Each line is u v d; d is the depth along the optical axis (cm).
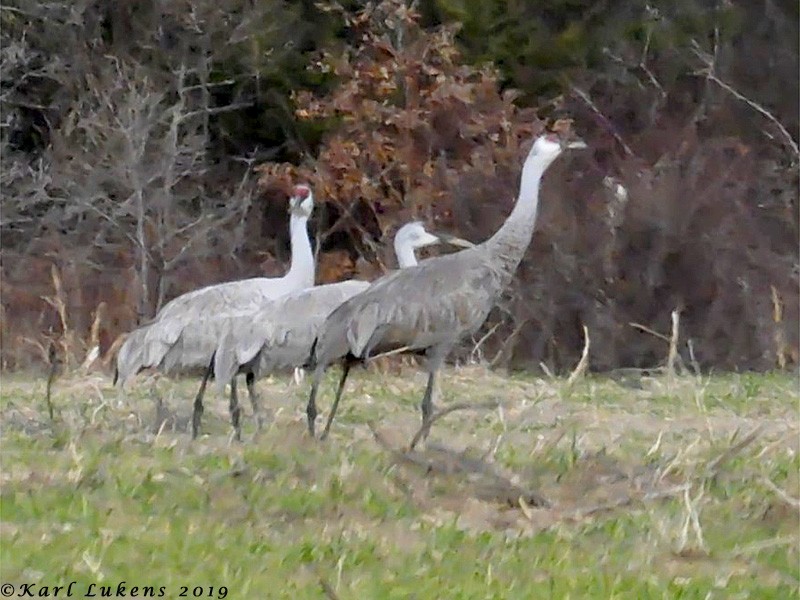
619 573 1391
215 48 4250
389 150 3812
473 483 1642
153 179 3909
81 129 4159
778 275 3228
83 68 4206
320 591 1288
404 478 1647
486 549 1446
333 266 3881
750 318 3177
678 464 1739
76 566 1315
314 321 1897
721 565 1440
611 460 1783
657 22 4225
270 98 4259
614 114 4059
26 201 3875
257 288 2042
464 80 3894
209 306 1977
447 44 3875
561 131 3691
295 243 2108
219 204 4175
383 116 3822
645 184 3331
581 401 2291
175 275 3938
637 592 1338
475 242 3484
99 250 3956
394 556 1405
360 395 2339
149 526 1452
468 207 3544
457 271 1909
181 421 2002
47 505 1498
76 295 3731
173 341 1953
